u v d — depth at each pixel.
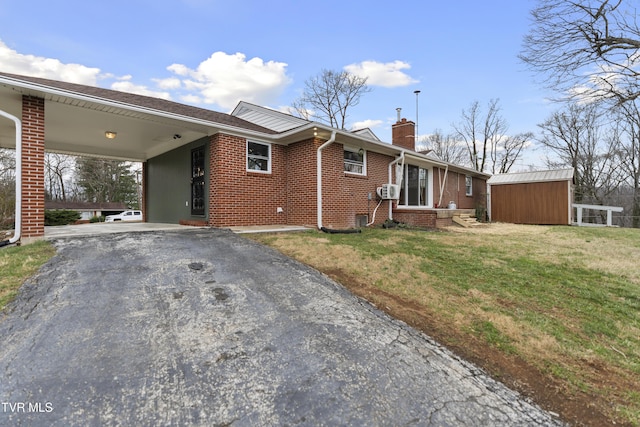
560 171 15.20
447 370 2.44
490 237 8.73
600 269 5.35
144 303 3.25
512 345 2.90
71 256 4.67
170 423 1.74
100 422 1.72
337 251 5.83
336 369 2.31
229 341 2.62
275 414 1.84
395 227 10.57
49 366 2.17
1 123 7.57
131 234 6.54
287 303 3.44
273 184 9.43
